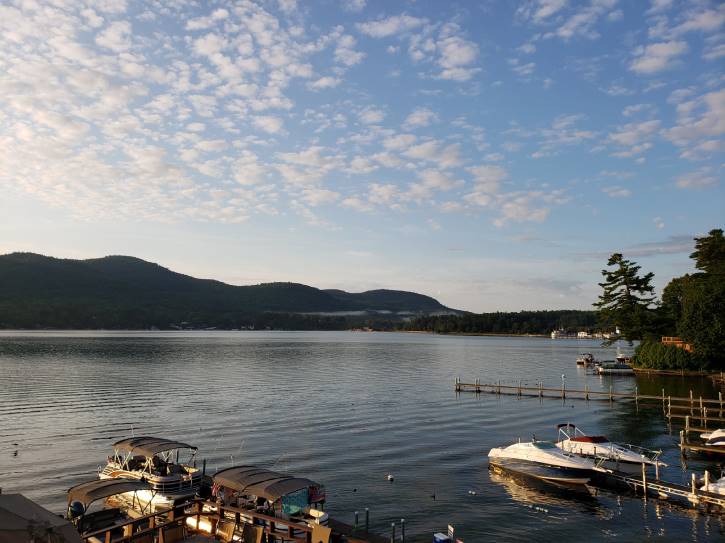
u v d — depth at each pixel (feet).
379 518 102.06
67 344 642.63
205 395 249.75
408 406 228.84
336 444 157.58
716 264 339.98
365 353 603.26
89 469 129.80
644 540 93.56
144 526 85.56
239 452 146.92
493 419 202.18
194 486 102.73
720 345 296.92
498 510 107.45
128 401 230.48
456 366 443.73
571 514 105.91
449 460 142.20
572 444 143.33
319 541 73.00
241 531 80.23
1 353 485.56
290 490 79.77
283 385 290.76
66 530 52.70
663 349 359.25
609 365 379.96
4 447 150.51
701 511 107.76
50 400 231.71
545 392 279.49
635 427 189.26
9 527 50.65
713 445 145.79
